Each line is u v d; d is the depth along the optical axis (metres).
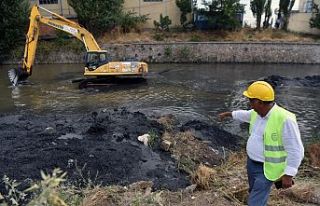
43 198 2.38
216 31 30.92
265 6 31.67
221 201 5.33
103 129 10.38
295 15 32.59
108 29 30.22
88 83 17.91
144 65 18.47
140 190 5.91
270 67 26.25
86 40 19.23
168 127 10.78
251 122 4.12
